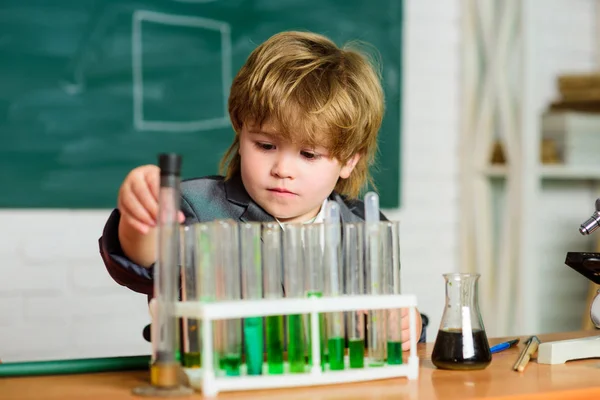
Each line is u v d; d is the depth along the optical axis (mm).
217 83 3547
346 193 1887
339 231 1286
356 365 1289
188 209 1672
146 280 1425
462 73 4086
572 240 4344
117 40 3369
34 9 3236
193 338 1212
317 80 1608
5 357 3256
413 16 4000
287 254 1258
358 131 1676
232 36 3568
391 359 1319
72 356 3365
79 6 3305
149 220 1299
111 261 1426
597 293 1601
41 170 3268
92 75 3334
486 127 3979
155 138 3445
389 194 3863
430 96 4047
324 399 1152
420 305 4031
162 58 3445
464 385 1266
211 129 3541
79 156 3324
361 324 1292
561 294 4324
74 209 3340
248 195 1696
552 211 4305
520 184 3777
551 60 4297
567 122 3904
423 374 1358
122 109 3387
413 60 4004
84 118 3328
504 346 1656
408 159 4000
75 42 3303
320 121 1562
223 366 1201
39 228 3303
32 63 3240
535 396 1210
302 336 1240
